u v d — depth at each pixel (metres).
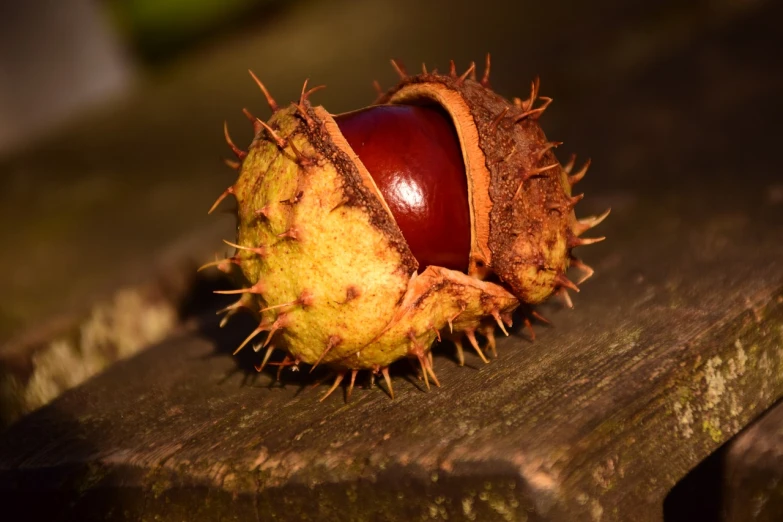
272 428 0.45
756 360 0.46
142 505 0.45
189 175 0.99
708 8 1.03
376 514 0.43
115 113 1.38
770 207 0.53
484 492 0.42
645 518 0.43
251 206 0.45
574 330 0.47
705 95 0.77
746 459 0.43
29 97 1.38
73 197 1.00
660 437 0.44
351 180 0.44
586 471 0.43
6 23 1.34
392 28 1.46
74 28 1.45
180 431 0.46
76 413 0.48
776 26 0.90
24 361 0.53
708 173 0.58
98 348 0.54
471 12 1.42
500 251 0.45
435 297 0.45
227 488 0.44
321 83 1.21
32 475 0.46
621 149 0.68
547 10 1.30
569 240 0.45
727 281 0.48
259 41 1.67
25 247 0.85
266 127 0.45
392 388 0.46
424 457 0.43
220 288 0.58
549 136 0.77
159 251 0.58
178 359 0.50
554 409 0.44
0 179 1.15
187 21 1.85
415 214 0.45
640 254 0.51
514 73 0.99
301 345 0.45
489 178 0.45
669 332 0.46
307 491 0.44
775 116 0.66
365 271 0.44
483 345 0.47
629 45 0.99
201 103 1.31
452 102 0.45
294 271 0.44
